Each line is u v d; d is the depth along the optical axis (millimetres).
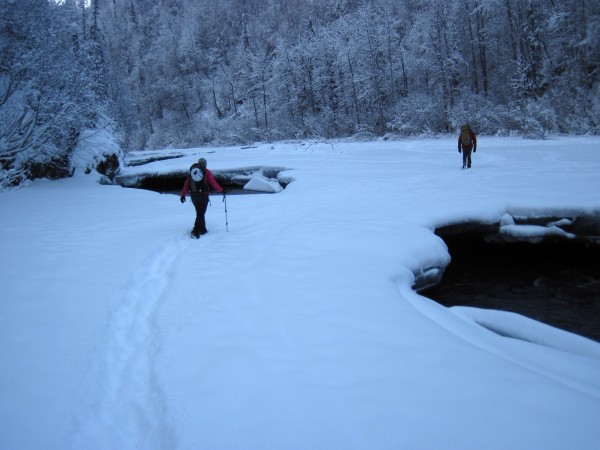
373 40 35406
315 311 4059
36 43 16109
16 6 15805
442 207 8469
